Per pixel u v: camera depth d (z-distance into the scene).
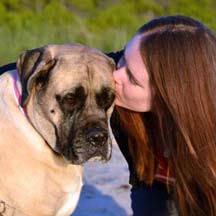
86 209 7.91
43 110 5.46
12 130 5.41
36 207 5.50
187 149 5.51
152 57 5.45
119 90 5.70
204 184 5.60
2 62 14.41
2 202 5.44
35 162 5.43
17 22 22.58
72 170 5.65
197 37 5.48
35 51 5.50
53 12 24.69
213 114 5.45
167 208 6.39
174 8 29.73
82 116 5.50
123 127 6.12
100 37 17.67
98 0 31.89
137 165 6.17
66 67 5.44
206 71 5.43
